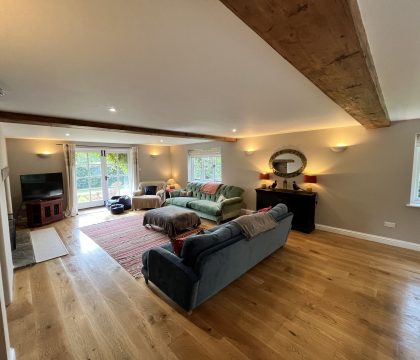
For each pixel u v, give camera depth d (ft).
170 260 7.01
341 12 2.54
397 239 11.74
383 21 3.40
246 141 18.43
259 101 7.89
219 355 5.40
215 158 21.91
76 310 7.06
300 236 13.34
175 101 7.77
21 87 6.09
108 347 5.66
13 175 17.17
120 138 19.25
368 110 7.68
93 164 22.21
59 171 19.42
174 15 3.25
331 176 13.84
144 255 8.55
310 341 5.75
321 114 9.90
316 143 14.35
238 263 7.97
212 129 14.25
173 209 16.02
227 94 7.02
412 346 5.54
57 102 7.57
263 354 5.40
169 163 27.53
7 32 3.52
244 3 2.39
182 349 5.58
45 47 4.07
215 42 4.04
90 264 10.21
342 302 7.28
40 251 11.64
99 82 5.88
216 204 17.19
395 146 11.46
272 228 9.23
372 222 12.50
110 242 12.94
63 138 18.53
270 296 7.67
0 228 7.18
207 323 6.45
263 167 17.43
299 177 15.38
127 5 2.98
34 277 9.07
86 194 21.88
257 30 2.95
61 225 16.47
